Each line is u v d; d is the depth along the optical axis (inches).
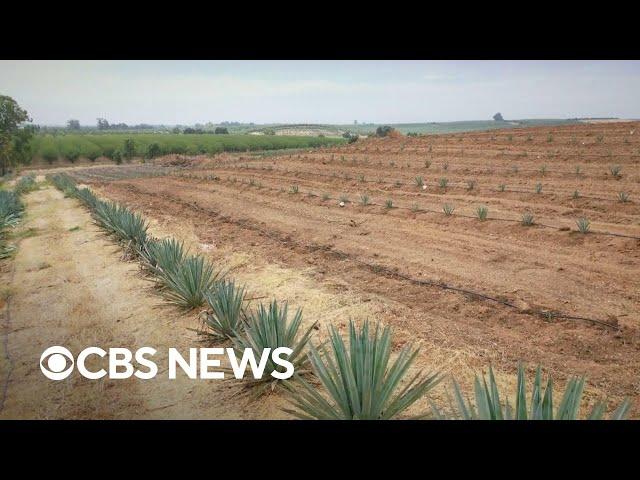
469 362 195.2
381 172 821.2
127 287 345.4
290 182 847.7
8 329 289.1
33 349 256.5
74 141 3801.7
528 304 247.9
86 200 785.6
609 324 217.9
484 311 245.4
